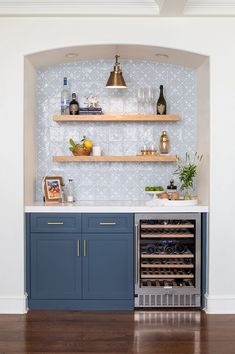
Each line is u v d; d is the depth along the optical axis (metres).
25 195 4.32
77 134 4.95
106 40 4.23
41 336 3.68
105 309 4.32
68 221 4.29
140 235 4.31
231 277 4.26
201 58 4.40
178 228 4.38
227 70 4.23
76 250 4.29
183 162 4.93
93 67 4.91
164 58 4.67
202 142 4.59
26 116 4.36
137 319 4.07
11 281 4.25
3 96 4.23
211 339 3.62
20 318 4.10
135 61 4.90
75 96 4.79
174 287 4.32
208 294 4.27
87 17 4.23
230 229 4.25
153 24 4.23
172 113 4.92
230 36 4.23
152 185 4.95
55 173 4.95
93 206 4.29
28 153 4.46
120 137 4.95
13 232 4.25
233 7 4.12
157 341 3.57
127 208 4.26
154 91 4.91
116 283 4.31
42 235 4.29
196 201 4.44
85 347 3.46
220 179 4.24
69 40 4.24
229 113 4.23
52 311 4.29
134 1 4.09
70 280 4.31
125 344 3.52
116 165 4.96
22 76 4.24
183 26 4.24
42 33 4.23
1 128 4.23
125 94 4.91
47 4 4.08
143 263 4.36
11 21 4.23
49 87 4.91
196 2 4.11
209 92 4.25
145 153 4.77
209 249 4.25
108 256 4.29
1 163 4.24
